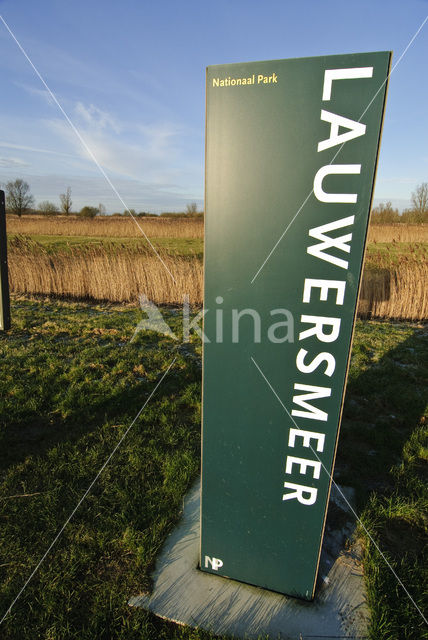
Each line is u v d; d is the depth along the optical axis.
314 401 1.74
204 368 1.86
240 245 1.67
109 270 9.96
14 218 35.97
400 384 4.80
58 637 1.86
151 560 2.29
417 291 8.38
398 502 2.73
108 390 4.51
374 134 1.42
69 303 9.80
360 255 1.54
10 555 2.32
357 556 2.36
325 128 1.47
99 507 2.69
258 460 1.90
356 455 3.39
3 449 3.34
